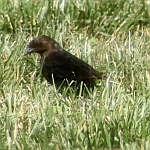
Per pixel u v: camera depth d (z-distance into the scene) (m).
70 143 11.26
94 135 11.39
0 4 16.52
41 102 12.44
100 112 11.85
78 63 13.78
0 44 14.73
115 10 16.83
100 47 15.16
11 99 12.61
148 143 11.16
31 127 11.68
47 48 13.94
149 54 15.12
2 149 10.94
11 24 16.14
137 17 16.75
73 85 13.78
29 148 11.16
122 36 16.08
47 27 16.08
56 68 13.71
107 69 14.32
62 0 16.69
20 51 14.57
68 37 15.73
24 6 16.41
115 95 12.93
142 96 12.75
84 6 16.73
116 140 11.42
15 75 13.74
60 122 11.70
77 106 12.58
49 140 11.37
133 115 11.89
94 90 13.30
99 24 16.62
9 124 11.50
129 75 14.08
